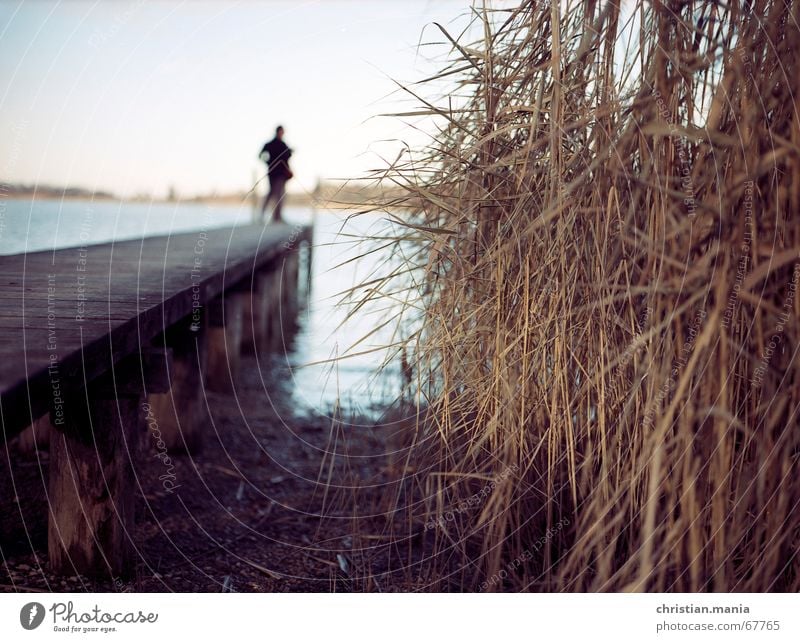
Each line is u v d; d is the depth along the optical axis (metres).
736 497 1.68
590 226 1.86
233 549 2.62
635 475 1.74
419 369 2.23
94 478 2.23
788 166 1.66
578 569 1.95
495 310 2.06
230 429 4.14
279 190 8.45
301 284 8.23
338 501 2.99
